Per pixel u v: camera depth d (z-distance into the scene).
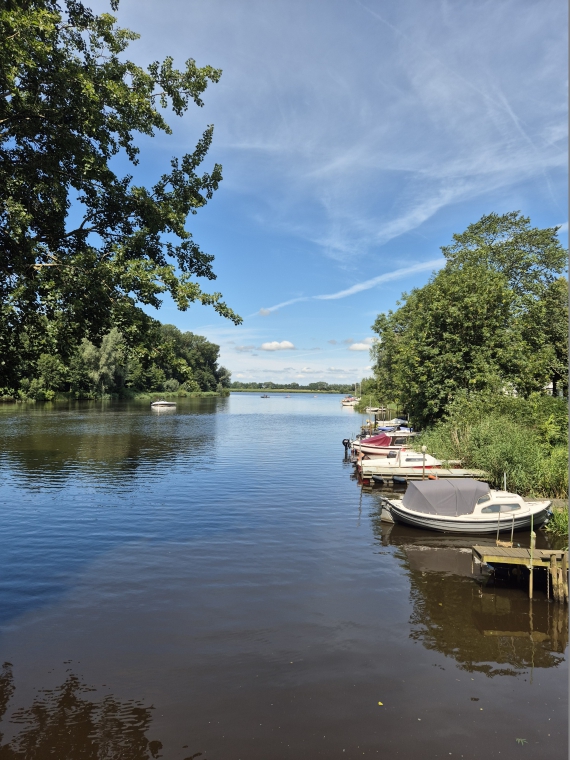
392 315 55.44
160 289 9.86
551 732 7.03
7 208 9.05
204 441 42.94
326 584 12.27
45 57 9.03
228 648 9.12
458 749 6.66
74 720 7.12
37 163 9.78
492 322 30.80
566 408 28.83
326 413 97.44
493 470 21.97
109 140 11.06
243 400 166.50
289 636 9.61
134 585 11.97
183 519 17.89
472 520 16.66
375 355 66.56
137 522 17.41
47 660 8.67
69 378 85.25
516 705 7.62
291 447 40.34
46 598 11.21
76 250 10.95
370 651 9.13
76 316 9.63
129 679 8.11
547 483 20.19
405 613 10.77
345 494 22.67
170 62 11.27
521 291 39.09
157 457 32.69
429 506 17.16
